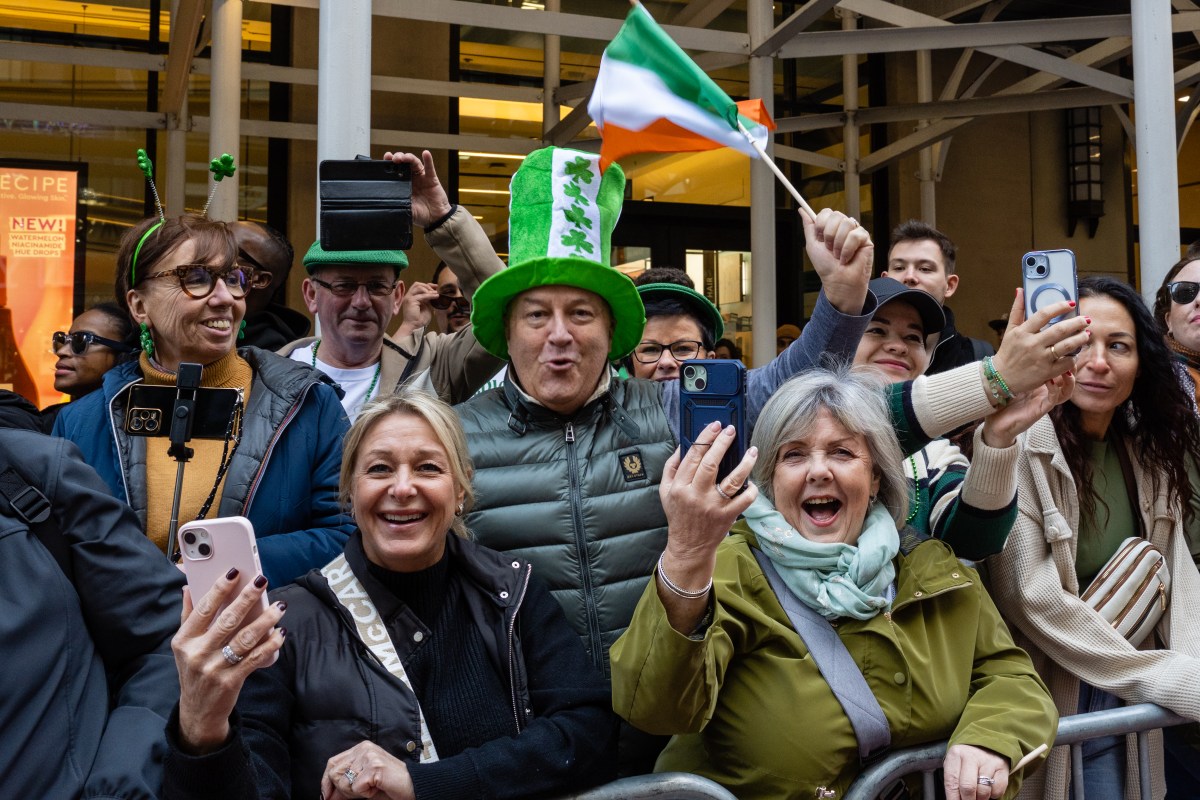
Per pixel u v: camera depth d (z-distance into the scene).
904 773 2.13
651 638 1.89
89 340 3.73
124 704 1.83
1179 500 2.82
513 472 2.43
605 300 2.52
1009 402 2.34
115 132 8.11
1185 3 7.11
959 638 2.29
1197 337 3.58
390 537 2.09
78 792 1.71
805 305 9.88
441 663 2.10
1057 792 2.54
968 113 7.18
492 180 8.94
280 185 8.52
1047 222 10.35
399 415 2.17
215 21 6.12
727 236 9.69
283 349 3.83
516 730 2.07
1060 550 2.67
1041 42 5.54
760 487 2.38
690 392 1.91
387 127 8.59
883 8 6.05
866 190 9.86
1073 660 2.62
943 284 4.42
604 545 2.38
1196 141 10.88
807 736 2.13
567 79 9.17
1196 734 2.88
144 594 1.87
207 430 2.43
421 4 5.39
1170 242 4.43
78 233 7.36
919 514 2.68
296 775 1.96
